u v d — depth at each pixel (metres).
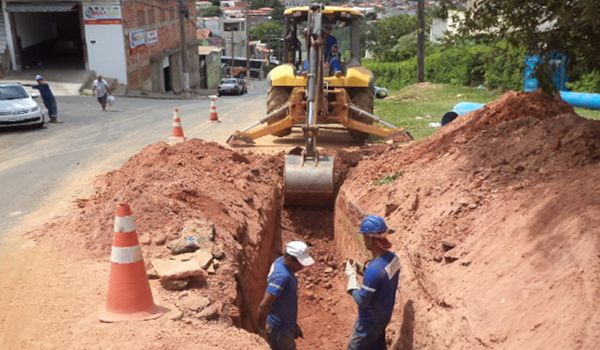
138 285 5.11
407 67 31.31
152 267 5.84
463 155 7.70
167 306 5.32
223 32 77.69
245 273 6.79
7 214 8.23
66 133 15.96
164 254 6.18
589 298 3.99
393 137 11.89
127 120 18.95
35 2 31.48
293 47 13.66
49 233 7.20
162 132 16.08
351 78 12.70
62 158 12.34
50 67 33.09
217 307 5.41
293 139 14.11
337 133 14.98
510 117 8.21
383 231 5.37
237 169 9.66
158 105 25.58
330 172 9.66
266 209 9.01
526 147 6.81
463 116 9.54
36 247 6.75
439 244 6.08
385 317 5.47
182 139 13.91
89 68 32.59
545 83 7.72
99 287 5.70
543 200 5.46
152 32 37.41
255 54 76.12
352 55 13.63
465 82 25.16
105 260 6.34
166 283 5.59
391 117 17.02
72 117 19.67
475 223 6.05
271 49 76.44
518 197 5.86
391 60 38.94
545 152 6.46
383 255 5.42
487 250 5.45
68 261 6.33
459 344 4.70
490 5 6.60
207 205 7.45
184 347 4.72
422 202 7.22
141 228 6.67
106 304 5.18
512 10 6.47
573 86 14.94
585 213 4.76
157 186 7.62
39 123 16.73
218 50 58.06
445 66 26.91
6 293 5.60
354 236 8.31
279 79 12.77
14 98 16.86
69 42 36.31
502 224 5.62
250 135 12.69
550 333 4.03
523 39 6.67
